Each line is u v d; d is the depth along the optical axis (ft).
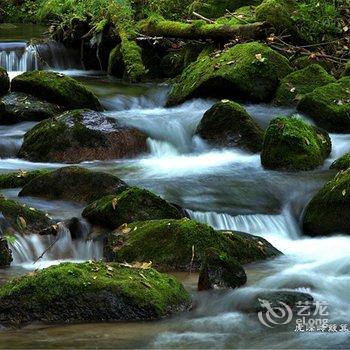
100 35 64.75
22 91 50.03
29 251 29.63
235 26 56.95
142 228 29.37
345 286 26.21
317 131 42.65
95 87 57.67
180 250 28.25
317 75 51.08
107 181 34.42
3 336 21.91
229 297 24.86
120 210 30.99
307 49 57.11
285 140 40.32
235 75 50.85
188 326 22.84
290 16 57.21
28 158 43.29
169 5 67.00
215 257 25.90
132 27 63.26
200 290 25.59
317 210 33.63
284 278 26.81
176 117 47.47
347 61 55.26
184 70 55.47
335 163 40.16
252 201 35.60
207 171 40.34
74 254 30.19
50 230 30.35
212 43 58.54
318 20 57.41
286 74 51.90
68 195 34.58
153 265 28.04
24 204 33.35
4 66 65.87
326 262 29.04
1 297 23.27
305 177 38.11
